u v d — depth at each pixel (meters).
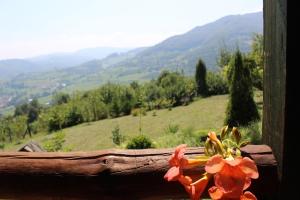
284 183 1.57
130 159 1.71
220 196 1.00
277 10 1.46
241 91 20.80
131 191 1.69
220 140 1.23
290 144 1.49
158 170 1.68
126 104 42.78
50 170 1.75
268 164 1.60
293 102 1.44
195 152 1.65
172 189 1.67
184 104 38.91
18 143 45.22
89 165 1.73
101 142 31.44
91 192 1.73
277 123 1.54
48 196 1.78
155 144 19.33
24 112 71.31
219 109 32.47
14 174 1.78
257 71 25.98
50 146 30.75
